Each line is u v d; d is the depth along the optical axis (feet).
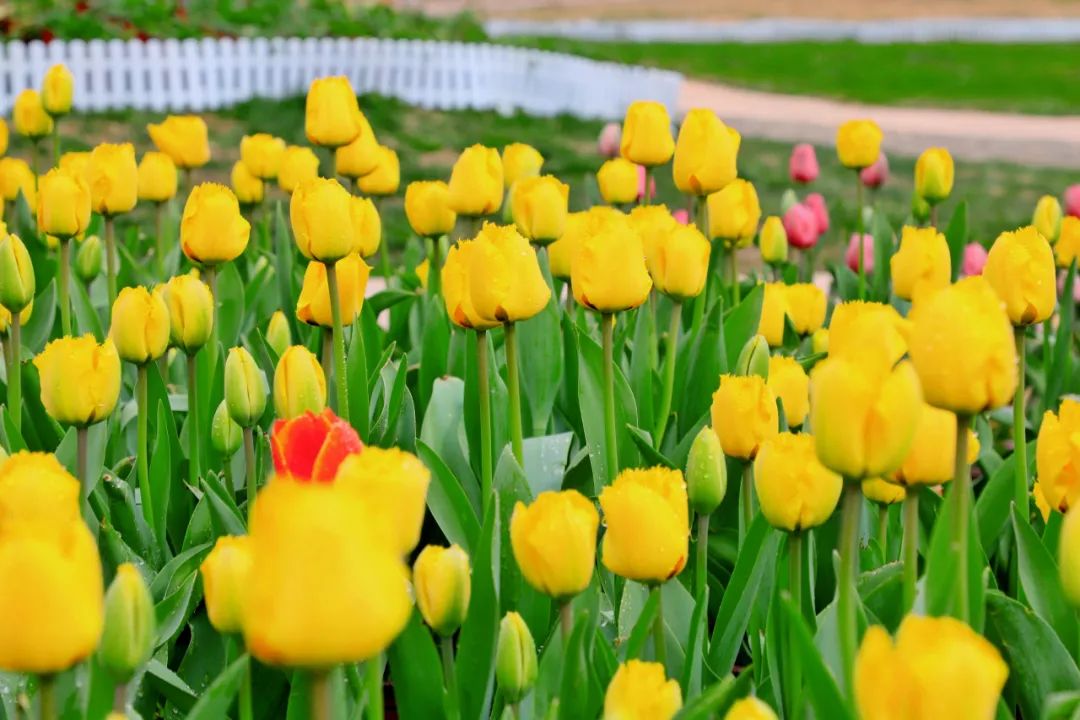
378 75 56.70
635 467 9.40
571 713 5.90
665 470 6.11
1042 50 99.91
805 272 19.44
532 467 9.62
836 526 8.64
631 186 13.16
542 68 60.08
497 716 6.61
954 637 4.08
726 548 9.05
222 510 7.45
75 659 4.17
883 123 61.41
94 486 8.28
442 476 7.92
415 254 17.75
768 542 7.52
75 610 4.09
